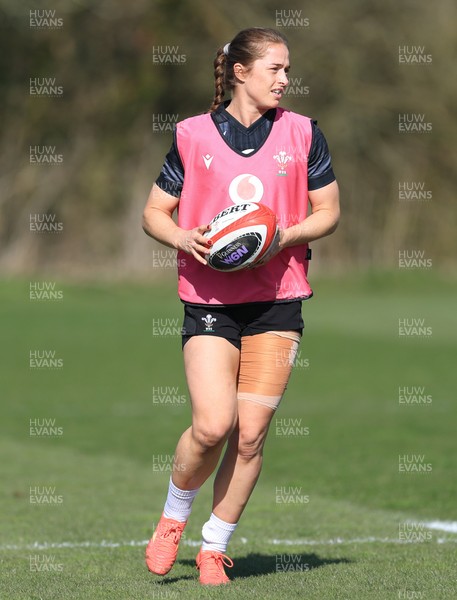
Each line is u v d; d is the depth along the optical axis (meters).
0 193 136.50
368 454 40.31
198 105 140.62
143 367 68.12
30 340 81.38
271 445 42.81
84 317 98.06
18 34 138.00
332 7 138.25
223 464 19.88
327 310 105.38
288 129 19.80
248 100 19.61
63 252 136.00
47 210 136.25
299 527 27.25
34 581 20.12
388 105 140.12
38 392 58.19
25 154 137.50
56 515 29.22
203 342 19.42
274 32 19.61
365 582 19.41
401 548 23.97
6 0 135.62
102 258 135.75
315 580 19.64
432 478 35.47
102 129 139.50
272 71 19.39
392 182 141.00
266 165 19.62
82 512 29.67
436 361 70.81
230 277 19.45
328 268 139.75
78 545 24.86
